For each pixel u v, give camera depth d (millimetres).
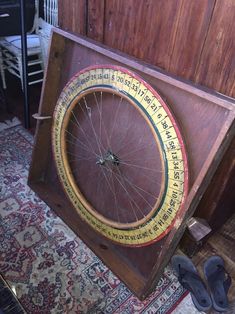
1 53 2518
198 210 1376
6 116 2383
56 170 1679
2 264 1430
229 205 1568
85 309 1312
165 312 1328
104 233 1478
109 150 1367
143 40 1116
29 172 1737
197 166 1065
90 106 1387
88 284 1398
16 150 2078
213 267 1458
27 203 1729
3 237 1542
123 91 1176
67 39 1413
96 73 1249
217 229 1662
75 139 1517
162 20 1030
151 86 1084
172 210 1146
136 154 1265
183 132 1072
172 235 1143
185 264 1453
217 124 995
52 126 1538
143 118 1195
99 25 1245
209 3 898
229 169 1194
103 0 1175
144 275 1376
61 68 1484
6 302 1103
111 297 1362
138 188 1299
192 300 1372
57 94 1538
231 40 891
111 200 1430
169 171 1111
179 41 1015
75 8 1306
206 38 945
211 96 951
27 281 1381
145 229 1271
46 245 1533
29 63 2467
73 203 1591
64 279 1405
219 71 953
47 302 1319
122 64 1186
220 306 1327
